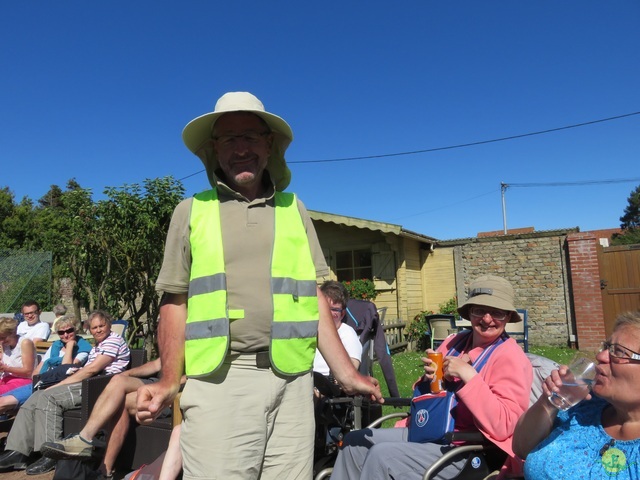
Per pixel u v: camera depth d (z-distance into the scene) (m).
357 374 2.38
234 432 1.96
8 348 5.93
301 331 2.12
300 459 2.10
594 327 11.05
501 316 2.85
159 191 10.01
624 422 1.98
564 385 1.99
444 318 8.68
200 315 2.03
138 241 9.95
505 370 2.71
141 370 4.61
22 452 4.73
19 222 28.55
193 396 2.00
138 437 4.30
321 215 12.14
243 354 2.03
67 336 5.90
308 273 2.22
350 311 4.74
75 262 10.79
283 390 2.08
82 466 3.87
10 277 14.07
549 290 12.04
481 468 2.61
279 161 2.39
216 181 2.20
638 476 1.86
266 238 2.13
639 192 54.41
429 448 2.72
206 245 2.08
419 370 8.68
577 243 11.34
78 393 4.79
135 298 10.59
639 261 10.84
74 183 48.94
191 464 1.98
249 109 2.12
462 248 13.06
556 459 2.03
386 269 12.62
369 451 2.80
